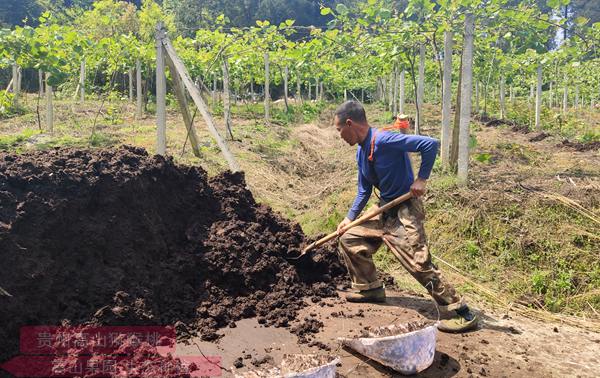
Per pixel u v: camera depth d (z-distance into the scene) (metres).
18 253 3.52
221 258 4.66
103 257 4.05
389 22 9.14
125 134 11.84
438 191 7.30
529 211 6.51
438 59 9.52
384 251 6.38
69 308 3.64
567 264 5.79
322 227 7.23
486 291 5.46
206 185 5.35
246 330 4.12
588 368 3.81
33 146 9.52
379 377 3.49
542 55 13.33
